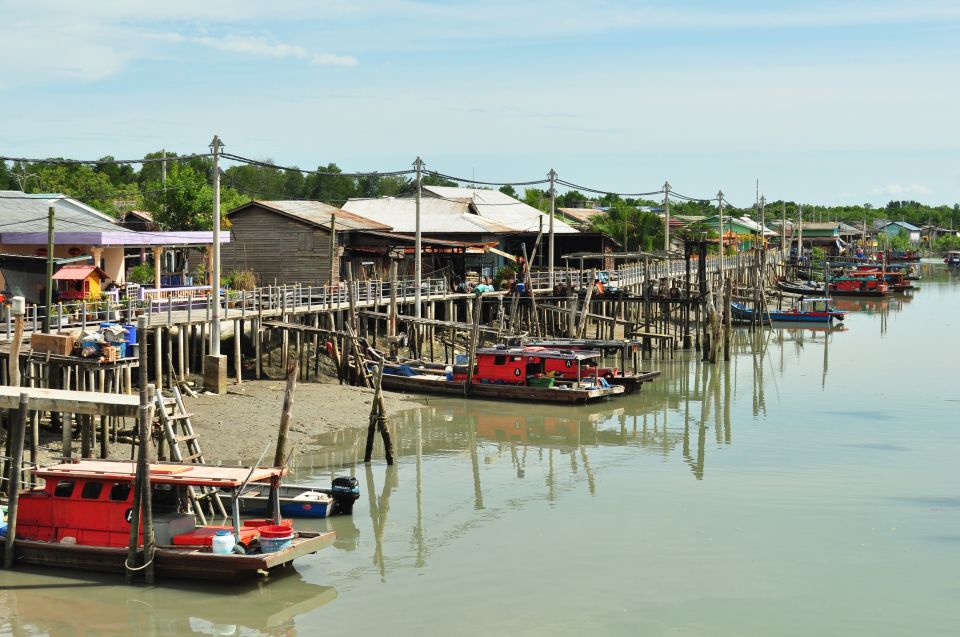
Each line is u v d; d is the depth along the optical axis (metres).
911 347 72.19
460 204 84.62
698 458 38.75
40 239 45.66
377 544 28.66
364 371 51.34
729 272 91.00
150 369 45.22
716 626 23.31
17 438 25.73
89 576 25.39
